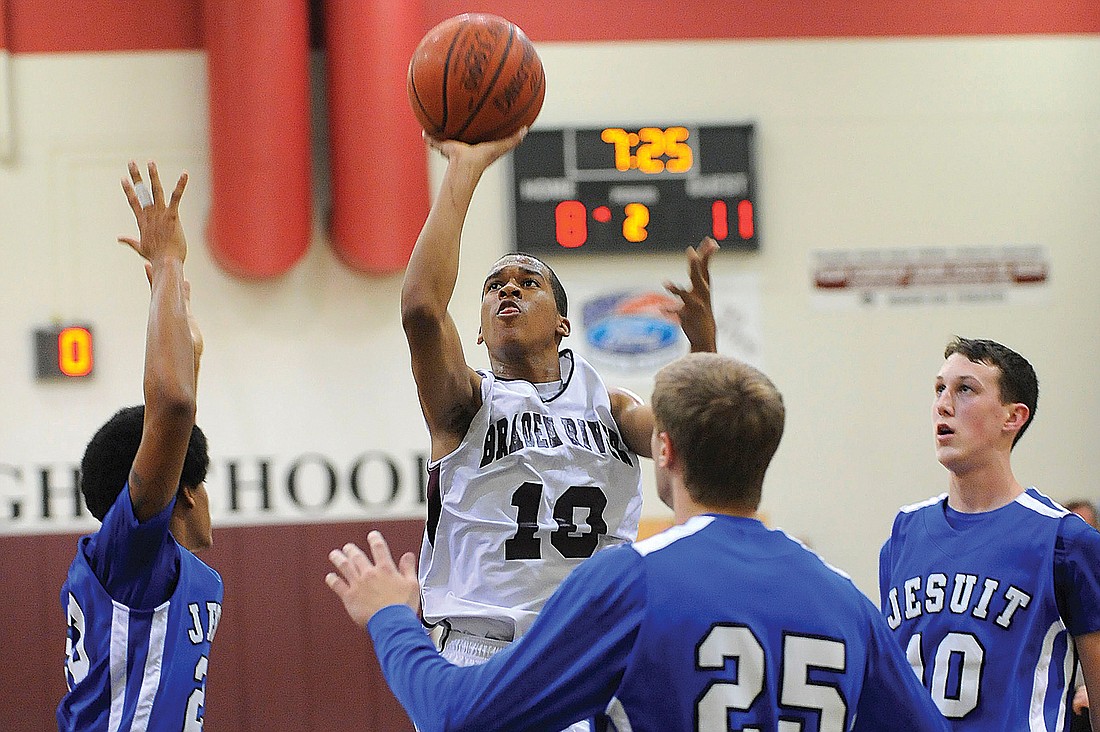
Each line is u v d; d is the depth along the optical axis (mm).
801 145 13750
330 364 13055
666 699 3654
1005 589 5723
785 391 13477
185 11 13234
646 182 13273
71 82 13117
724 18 13773
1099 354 13773
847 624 3840
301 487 12953
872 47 13883
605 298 13273
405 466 13047
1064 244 13867
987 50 13977
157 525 4934
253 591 12789
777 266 13578
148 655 5039
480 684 3674
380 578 4066
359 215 12570
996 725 5602
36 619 12594
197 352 5824
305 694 12734
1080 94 14016
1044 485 13609
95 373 12914
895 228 13758
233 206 12406
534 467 5324
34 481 12758
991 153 13898
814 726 3719
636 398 5785
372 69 12547
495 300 5648
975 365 6047
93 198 13055
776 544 3916
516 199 13102
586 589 3742
